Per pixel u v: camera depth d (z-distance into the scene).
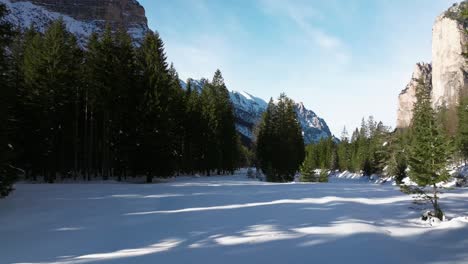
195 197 16.03
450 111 71.00
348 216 10.44
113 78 30.77
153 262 6.23
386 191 18.19
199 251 6.90
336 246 7.13
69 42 32.75
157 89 31.81
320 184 25.62
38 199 15.13
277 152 53.94
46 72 29.22
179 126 45.56
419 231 8.89
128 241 8.15
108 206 13.45
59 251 7.41
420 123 12.87
